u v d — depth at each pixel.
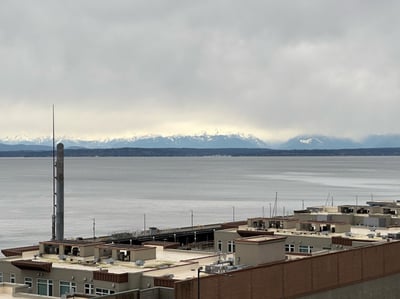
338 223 97.94
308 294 69.06
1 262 74.88
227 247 96.25
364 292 76.38
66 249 77.44
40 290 72.12
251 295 62.75
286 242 94.19
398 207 119.12
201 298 58.03
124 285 65.94
